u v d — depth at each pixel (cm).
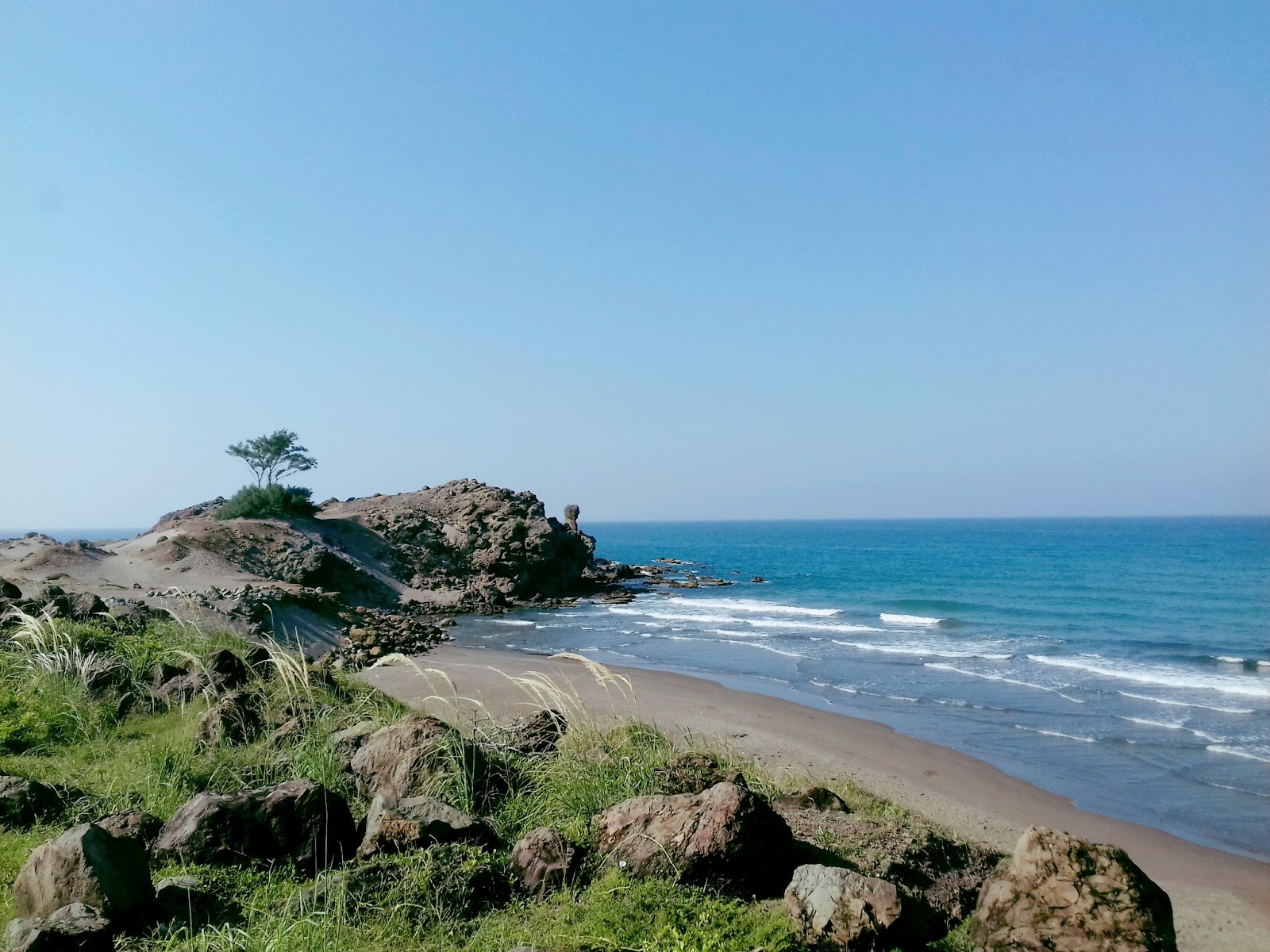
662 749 1188
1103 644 3734
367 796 1030
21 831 895
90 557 3788
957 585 6906
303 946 610
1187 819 1552
